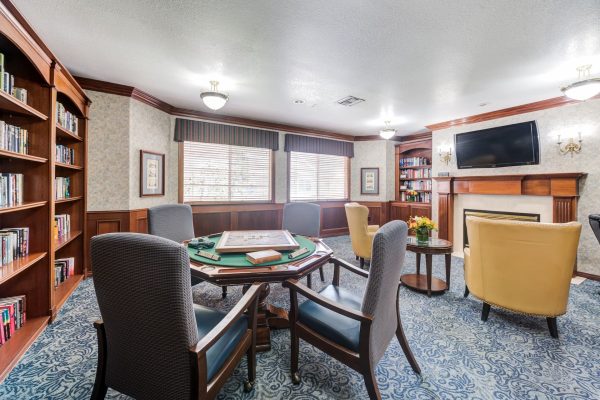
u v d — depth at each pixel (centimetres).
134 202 326
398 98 344
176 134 398
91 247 98
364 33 202
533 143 354
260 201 486
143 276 90
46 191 204
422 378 150
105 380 111
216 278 143
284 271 149
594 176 312
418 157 578
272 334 196
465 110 393
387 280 120
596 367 159
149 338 96
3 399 132
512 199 381
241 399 135
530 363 163
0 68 161
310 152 536
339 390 141
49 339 183
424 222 286
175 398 96
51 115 204
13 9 148
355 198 606
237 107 392
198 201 430
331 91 322
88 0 169
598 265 310
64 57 243
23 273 201
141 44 221
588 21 184
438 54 231
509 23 188
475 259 214
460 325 208
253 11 178
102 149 304
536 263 186
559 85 296
